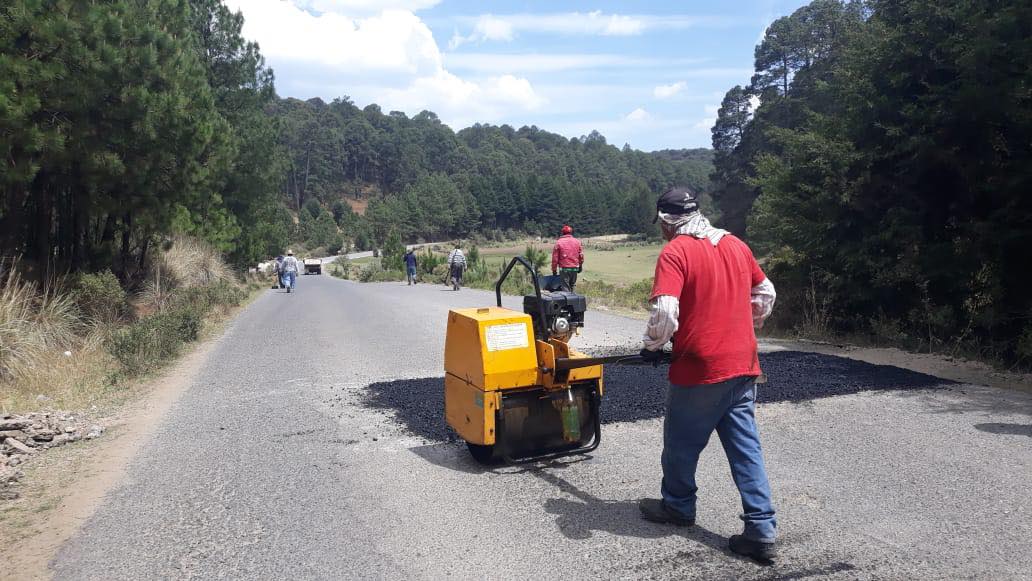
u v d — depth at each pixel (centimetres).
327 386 747
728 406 322
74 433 566
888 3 1141
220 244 2320
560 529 361
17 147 961
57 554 346
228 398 699
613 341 998
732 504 387
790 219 1173
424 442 525
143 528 376
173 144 1227
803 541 338
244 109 3036
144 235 1448
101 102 1086
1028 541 331
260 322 1425
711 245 323
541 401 453
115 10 1114
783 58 6762
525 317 442
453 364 473
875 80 1086
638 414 581
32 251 1285
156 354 895
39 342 845
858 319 1061
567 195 18862
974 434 502
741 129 7881
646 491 413
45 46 966
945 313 913
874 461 452
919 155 984
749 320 326
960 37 949
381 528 369
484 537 354
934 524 353
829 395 627
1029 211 888
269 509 399
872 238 1041
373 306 1712
